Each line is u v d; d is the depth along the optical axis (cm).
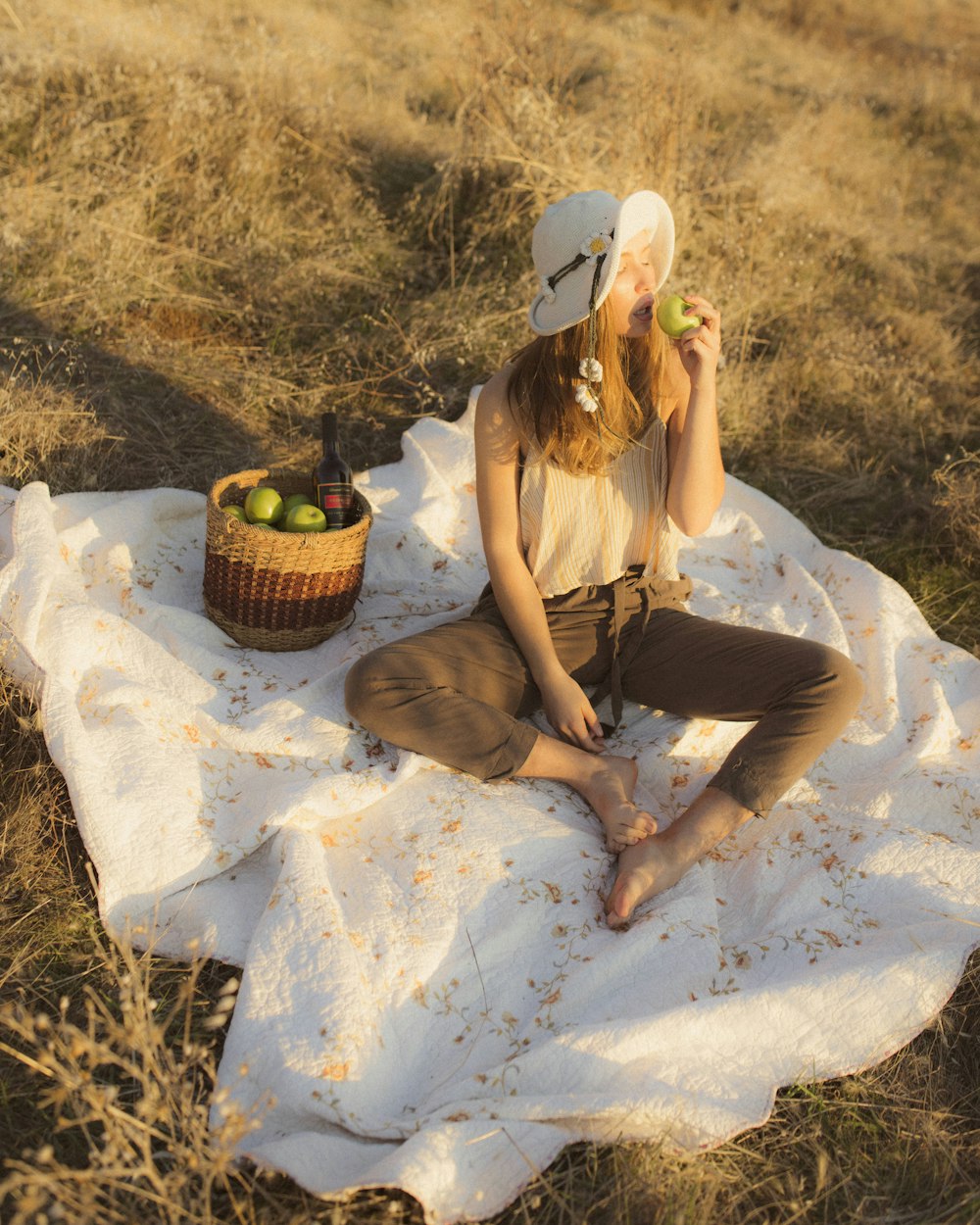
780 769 257
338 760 277
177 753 269
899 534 429
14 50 582
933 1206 205
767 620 347
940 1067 231
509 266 543
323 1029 213
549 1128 202
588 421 272
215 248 523
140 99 568
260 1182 196
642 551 292
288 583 306
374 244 555
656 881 249
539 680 280
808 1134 215
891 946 243
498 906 246
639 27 854
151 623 312
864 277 629
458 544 382
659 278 279
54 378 418
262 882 252
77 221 496
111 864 242
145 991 204
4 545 322
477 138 583
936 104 945
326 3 901
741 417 475
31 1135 200
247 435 429
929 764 306
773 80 941
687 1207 196
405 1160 188
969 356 574
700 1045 219
